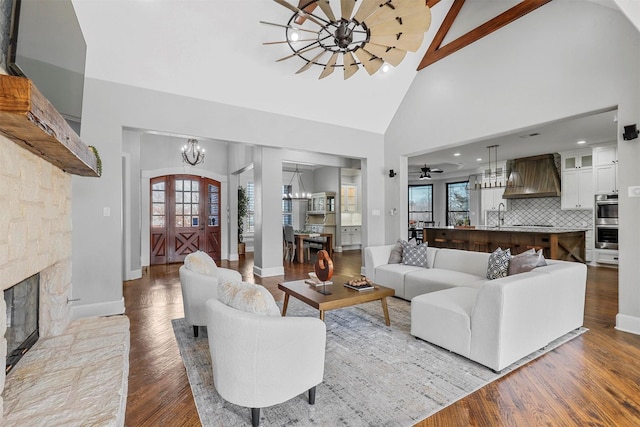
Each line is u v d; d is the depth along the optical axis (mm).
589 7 3408
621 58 3170
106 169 3609
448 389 2086
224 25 3740
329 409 1877
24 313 1988
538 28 3846
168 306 3955
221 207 8289
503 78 4211
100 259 3576
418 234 10250
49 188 2018
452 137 4883
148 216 7301
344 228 9992
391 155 6031
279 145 4922
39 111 1242
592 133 5754
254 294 1779
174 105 4035
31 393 1525
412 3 2607
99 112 3582
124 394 1764
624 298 3115
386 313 3242
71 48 2287
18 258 1532
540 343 2615
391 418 1795
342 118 5523
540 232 5242
